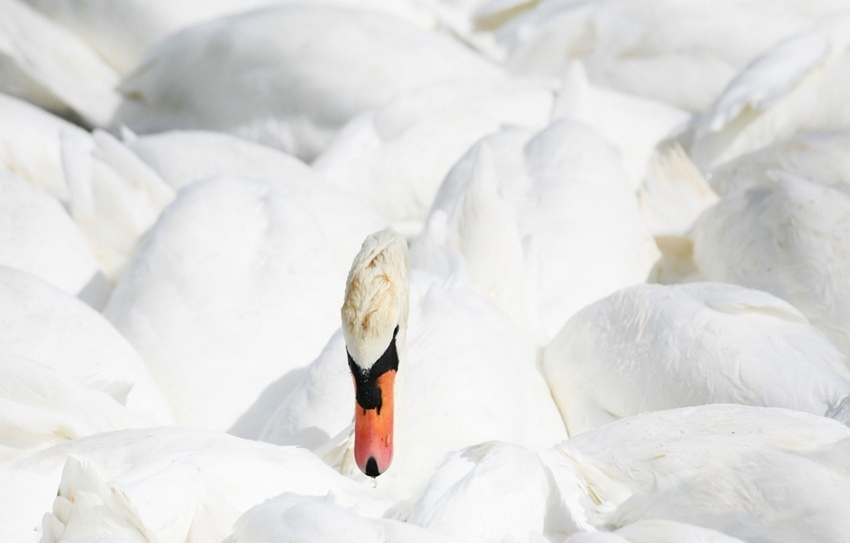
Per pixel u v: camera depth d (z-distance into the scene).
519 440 8.27
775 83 13.77
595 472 6.73
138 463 6.75
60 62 19.19
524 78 16.86
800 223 10.08
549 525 6.42
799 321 8.36
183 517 6.22
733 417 6.91
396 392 7.75
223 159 13.49
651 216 12.66
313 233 10.67
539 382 9.16
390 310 6.96
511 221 10.02
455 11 21.73
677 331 8.45
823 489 5.89
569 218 11.12
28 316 8.94
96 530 5.87
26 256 10.62
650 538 5.79
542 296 10.51
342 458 7.84
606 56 18.11
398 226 14.13
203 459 6.63
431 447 7.98
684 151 14.05
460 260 9.68
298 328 9.77
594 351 9.07
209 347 9.59
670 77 17.31
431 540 5.70
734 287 8.85
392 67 17.52
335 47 17.80
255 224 10.63
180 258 10.11
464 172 11.92
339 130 16.77
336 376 8.67
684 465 6.46
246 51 18.19
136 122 19.19
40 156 13.76
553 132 12.51
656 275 11.52
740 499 6.12
